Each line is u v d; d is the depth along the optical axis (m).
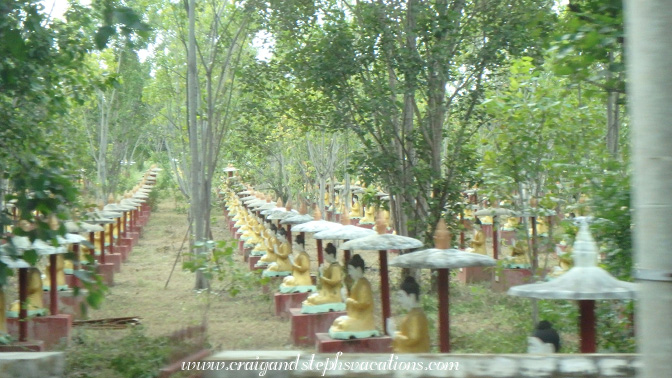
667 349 3.62
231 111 28.75
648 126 3.70
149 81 39.44
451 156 19.77
